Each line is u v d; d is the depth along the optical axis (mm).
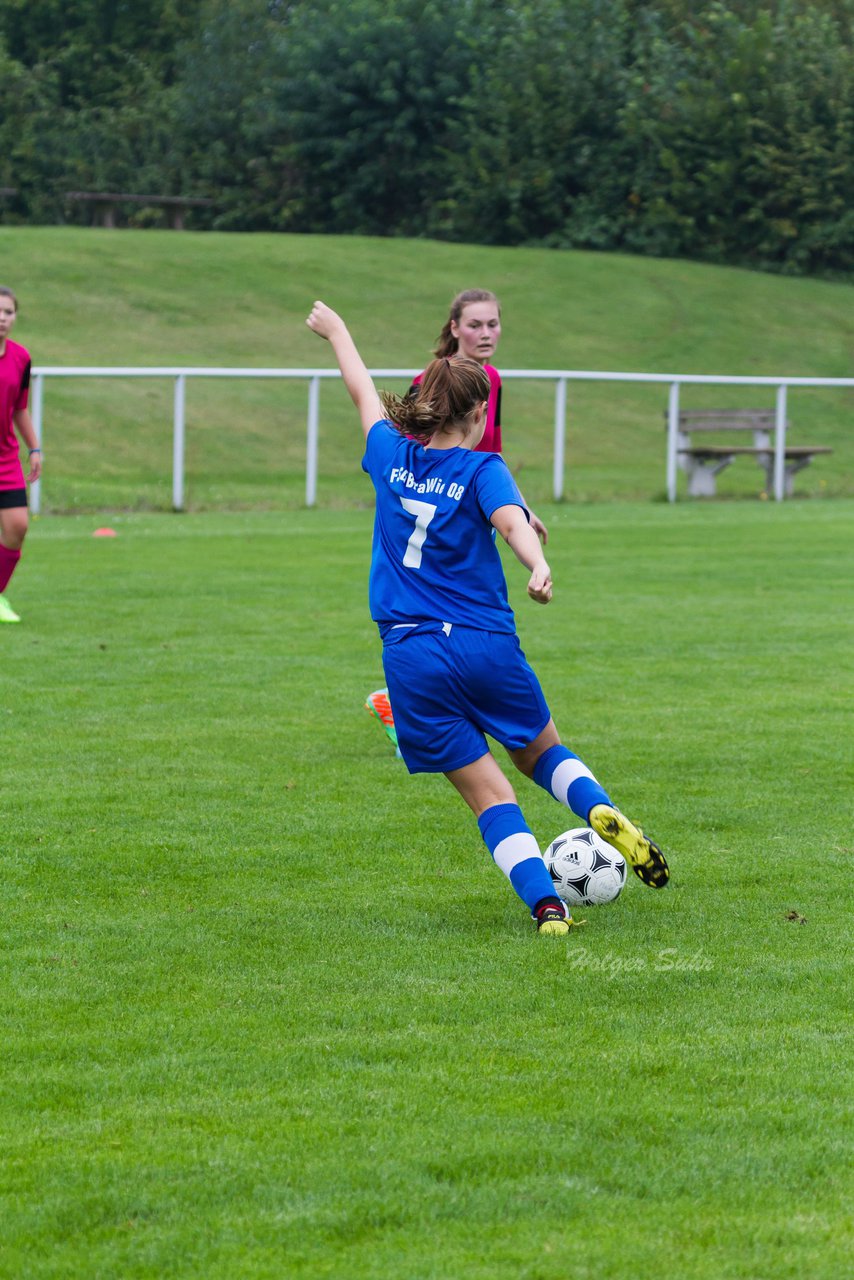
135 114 153875
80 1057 10867
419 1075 10500
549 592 12664
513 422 88250
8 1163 9211
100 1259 8125
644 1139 9500
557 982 12438
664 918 14297
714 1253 8133
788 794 19125
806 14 134250
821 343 107188
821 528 55375
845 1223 8469
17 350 29219
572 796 13914
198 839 17016
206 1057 10844
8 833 17203
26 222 155625
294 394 88688
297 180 145000
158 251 109750
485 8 141625
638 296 111500
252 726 23062
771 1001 12039
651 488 74562
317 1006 11883
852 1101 10109
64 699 24953
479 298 19234
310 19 145625
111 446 76188
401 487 13625
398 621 13617
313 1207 8648
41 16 168875
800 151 124250
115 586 38750
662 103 125875
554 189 129125
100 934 13742
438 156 139000
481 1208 8617
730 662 28734
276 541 49781
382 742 22109
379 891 15117
